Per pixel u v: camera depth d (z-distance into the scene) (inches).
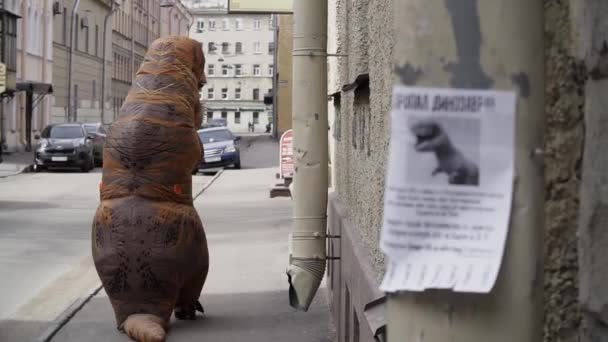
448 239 71.3
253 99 4552.2
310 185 264.1
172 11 3914.9
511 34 72.5
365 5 215.8
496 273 70.6
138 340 289.3
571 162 76.5
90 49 2459.4
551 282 76.7
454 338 72.4
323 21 261.7
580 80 75.7
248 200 869.2
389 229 72.0
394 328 75.2
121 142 295.7
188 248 299.3
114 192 296.7
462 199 71.7
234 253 512.7
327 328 322.3
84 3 2365.9
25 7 1850.4
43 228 642.2
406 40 73.5
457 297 72.1
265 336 310.2
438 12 72.4
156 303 296.5
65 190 997.2
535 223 73.4
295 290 266.5
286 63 2704.2
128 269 292.5
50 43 2057.1
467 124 72.2
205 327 323.6
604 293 71.2
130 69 3024.1
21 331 326.6
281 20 2667.3
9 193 952.3
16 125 1804.9
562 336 76.9
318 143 263.7
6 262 486.3
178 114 299.6
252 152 2025.1
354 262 211.2
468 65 72.2
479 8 72.1
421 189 72.1
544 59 74.9
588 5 73.5
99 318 346.9
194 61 314.5
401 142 72.5
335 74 335.0
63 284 421.7
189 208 302.7
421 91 72.4
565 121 76.4
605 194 71.2
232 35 4534.9
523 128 72.9
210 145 1390.3
